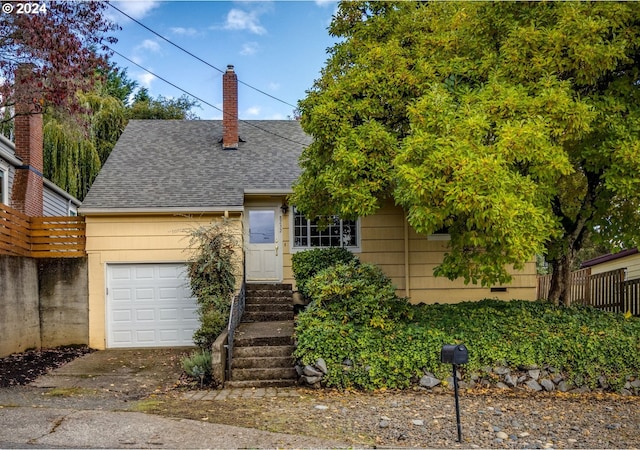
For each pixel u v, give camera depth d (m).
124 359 11.45
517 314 10.41
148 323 13.00
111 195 13.33
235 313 10.95
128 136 16.67
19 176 15.94
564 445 6.24
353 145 9.64
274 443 5.89
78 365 10.74
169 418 6.83
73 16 11.53
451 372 8.96
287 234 14.27
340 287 9.84
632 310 13.38
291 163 15.38
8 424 6.40
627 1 8.72
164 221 13.13
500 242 8.01
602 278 14.74
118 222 13.06
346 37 11.73
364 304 9.64
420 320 10.17
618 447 6.20
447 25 10.79
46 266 12.79
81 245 12.96
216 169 14.91
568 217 11.03
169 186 13.88
